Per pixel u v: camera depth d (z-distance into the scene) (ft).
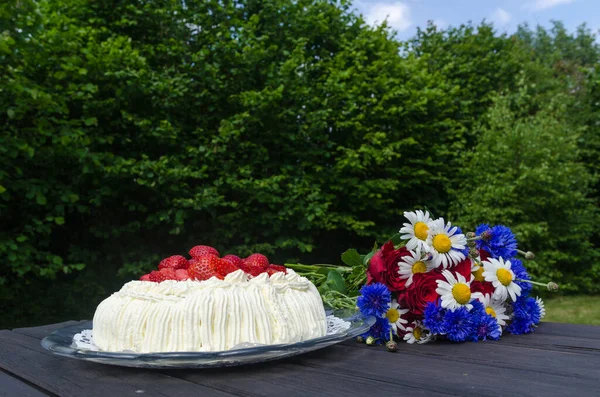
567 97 34.76
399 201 26.11
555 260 27.30
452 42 34.35
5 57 13.94
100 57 16.78
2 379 3.72
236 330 3.82
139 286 4.23
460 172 26.84
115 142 18.58
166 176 17.10
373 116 23.45
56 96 14.51
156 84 17.70
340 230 24.54
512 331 4.92
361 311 4.57
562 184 26.17
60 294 17.44
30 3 13.56
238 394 3.05
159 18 19.84
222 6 21.01
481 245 5.01
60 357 4.35
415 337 4.63
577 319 19.99
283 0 22.81
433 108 25.99
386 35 26.17
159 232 19.07
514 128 26.81
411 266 4.70
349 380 3.33
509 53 33.68
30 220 15.94
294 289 4.38
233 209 19.74
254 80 20.51
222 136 18.70
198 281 4.13
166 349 3.77
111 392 3.20
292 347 3.37
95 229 17.53
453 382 3.20
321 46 24.80
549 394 2.88
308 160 21.77
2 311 16.40
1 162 13.83
